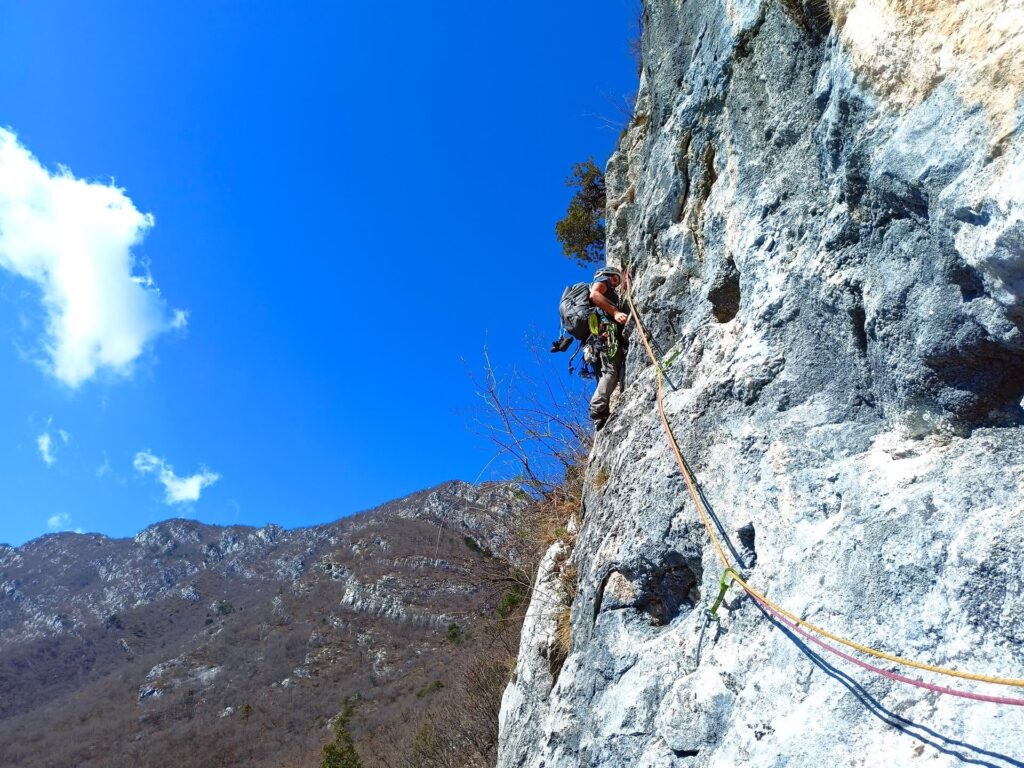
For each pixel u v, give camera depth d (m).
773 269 3.80
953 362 2.76
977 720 2.20
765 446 3.55
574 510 6.83
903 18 2.80
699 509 3.76
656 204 5.12
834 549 2.96
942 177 2.54
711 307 4.39
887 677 2.52
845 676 2.68
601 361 5.75
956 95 2.53
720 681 3.32
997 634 2.28
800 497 3.26
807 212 3.64
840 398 3.32
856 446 3.14
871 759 2.43
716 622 3.52
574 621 5.02
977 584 2.37
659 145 5.28
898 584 2.63
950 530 2.54
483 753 12.82
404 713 33.38
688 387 4.32
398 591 96.44
